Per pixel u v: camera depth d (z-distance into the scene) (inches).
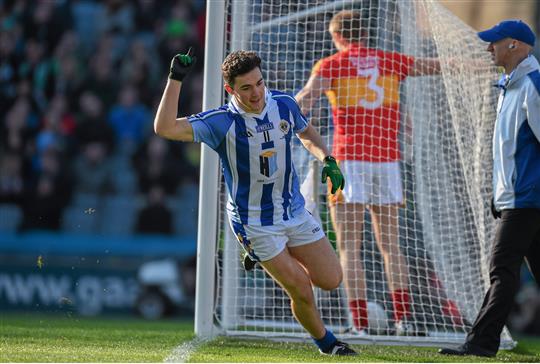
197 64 1941.4
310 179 903.7
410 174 922.7
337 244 896.9
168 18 2017.7
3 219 1770.4
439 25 920.3
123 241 1644.9
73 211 1782.7
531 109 740.7
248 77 638.5
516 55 773.9
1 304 1621.6
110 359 653.3
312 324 709.3
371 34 905.5
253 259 697.0
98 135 1877.5
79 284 1626.5
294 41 960.3
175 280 1587.1
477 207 924.0
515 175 752.3
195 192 1819.6
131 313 1608.0
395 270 895.1
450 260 922.7
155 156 1827.0
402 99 922.1
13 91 1913.1
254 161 669.9
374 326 885.2
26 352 693.3
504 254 752.3
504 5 1733.5
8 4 1994.3
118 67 1975.9
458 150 931.3
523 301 1461.6
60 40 1984.5
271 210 680.4
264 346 802.8
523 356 789.2
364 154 888.3
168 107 645.9
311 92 888.9
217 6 886.4
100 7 2086.6
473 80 943.7
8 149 1839.3
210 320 884.6
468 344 758.5
